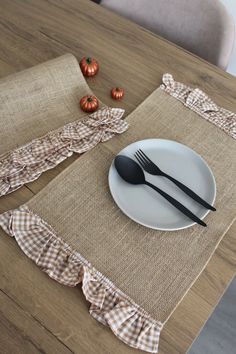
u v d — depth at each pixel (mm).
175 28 1056
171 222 595
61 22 921
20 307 512
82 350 484
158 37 915
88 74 803
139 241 581
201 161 662
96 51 869
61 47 869
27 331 494
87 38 895
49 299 521
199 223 582
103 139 698
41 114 726
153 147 687
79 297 525
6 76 771
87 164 666
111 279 540
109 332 500
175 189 635
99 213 608
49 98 744
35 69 745
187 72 847
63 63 768
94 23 930
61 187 632
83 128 712
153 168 652
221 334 1256
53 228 584
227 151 705
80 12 951
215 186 627
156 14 1061
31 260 553
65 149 680
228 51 978
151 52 879
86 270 534
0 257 552
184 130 730
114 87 798
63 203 614
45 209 604
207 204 603
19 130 697
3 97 705
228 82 836
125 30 922
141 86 806
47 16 930
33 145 678
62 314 510
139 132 720
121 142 703
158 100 773
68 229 586
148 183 628
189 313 520
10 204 611
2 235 575
